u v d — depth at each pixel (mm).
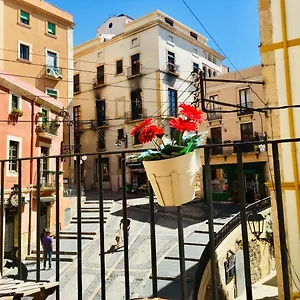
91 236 16297
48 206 17156
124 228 2258
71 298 9922
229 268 10148
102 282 2293
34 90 17609
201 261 8477
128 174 28062
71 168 24547
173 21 29250
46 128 17672
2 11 21109
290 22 6035
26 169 16156
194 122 1857
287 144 5848
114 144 29328
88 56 32094
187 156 1838
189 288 9734
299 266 5609
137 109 28172
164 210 21047
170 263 12320
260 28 6332
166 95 27406
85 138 31328
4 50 21062
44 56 23266
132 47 28891
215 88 25031
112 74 30141
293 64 5945
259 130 23062
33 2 22672
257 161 23219
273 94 6082
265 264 13328
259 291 11047
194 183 1919
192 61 30688
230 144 1967
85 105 31812
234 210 21078
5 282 2484
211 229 2006
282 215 1858
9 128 15250
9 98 15359
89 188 30531
